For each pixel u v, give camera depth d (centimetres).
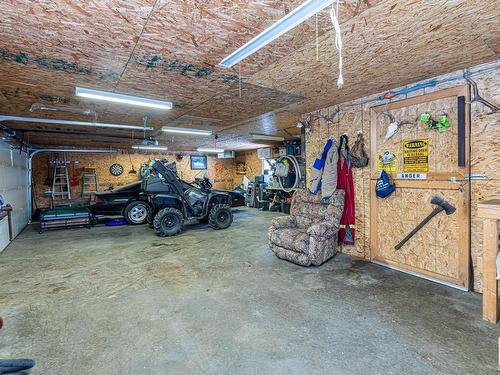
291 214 459
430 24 195
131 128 574
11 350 194
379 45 228
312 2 146
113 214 694
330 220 387
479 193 277
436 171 310
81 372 171
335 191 404
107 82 308
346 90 352
